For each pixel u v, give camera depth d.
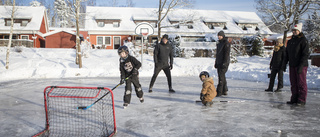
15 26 30.27
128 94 5.02
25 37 30.95
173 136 3.30
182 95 6.69
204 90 5.20
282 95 6.66
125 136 3.30
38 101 5.80
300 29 5.13
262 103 5.52
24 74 11.80
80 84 8.99
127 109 4.91
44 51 21.67
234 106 5.20
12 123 3.98
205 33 32.84
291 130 3.53
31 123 3.97
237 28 35.03
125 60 4.90
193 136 3.30
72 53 21.78
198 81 10.34
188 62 18.34
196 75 13.36
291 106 5.17
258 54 23.92
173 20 32.94
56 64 15.55
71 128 3.63
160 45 7.06
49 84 9.00
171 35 23.22
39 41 32.84
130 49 19.67
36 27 30.48
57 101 5.60
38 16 32.50
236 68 14.23
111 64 16.14
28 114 4.57
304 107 5.05
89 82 9.66
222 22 34.78
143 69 14.06
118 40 32.56
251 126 3.73
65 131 3.51
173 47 22.59
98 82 9.67
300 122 3.93
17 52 20.67
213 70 13.69
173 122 3.97
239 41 24.55
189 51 20.81
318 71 10.83
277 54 7.09
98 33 31.89
